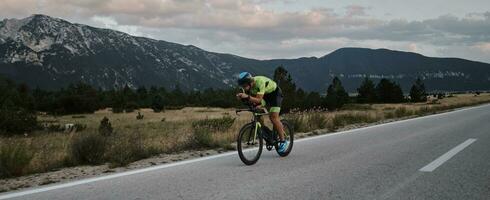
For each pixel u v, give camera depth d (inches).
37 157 321.4
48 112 3440.0
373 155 333.4
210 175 255.3
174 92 5359.3
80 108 3403.1
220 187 220.7
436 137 468.1
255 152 301.0
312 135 531.8
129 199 197.5
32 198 201.9
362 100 4635.8
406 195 201.2
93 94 4284.0
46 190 219.3
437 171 262.2
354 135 506.0
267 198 196.2
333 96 2871.6
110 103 4355.3
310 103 2605.8
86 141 330.0
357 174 253.8
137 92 5487.2
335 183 228.5
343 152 353.1
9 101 2827.3
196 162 309.1
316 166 284.2
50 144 452.1
